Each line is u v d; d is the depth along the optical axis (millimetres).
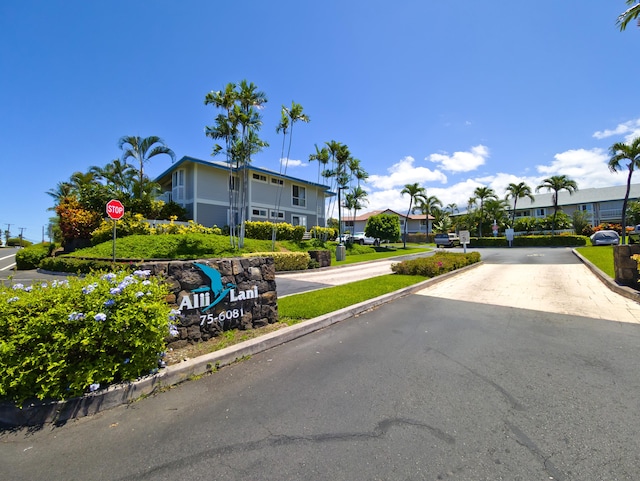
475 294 7578
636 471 1857
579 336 4293
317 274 13234
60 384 2600
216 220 23922
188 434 2305
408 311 5977
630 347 3844
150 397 2854
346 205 38000
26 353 2541
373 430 2312
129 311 2859
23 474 1930
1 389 2371
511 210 52906
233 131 17453
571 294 7125
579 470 1877
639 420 2369
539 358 3586
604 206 46125
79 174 24969
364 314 5832
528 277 10273
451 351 3873
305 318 5223
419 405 2648
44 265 14078
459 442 2158
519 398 2730
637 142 22250
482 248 32375
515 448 2086
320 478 1856
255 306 4723
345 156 29078
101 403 2641
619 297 6602
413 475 1869
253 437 2254
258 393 2902
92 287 2873
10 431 2377
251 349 3891
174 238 16406
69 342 2582
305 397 2812
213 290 4215
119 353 2902
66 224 17422
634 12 8844
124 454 2102
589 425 2322
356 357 3744
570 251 21078
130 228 16781
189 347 3859
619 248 7449
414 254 26094
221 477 1880
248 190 24953
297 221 29922
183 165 23484
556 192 37188
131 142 21141
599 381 3002
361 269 15219
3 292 2838
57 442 2240
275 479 1854
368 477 1858
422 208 51281
